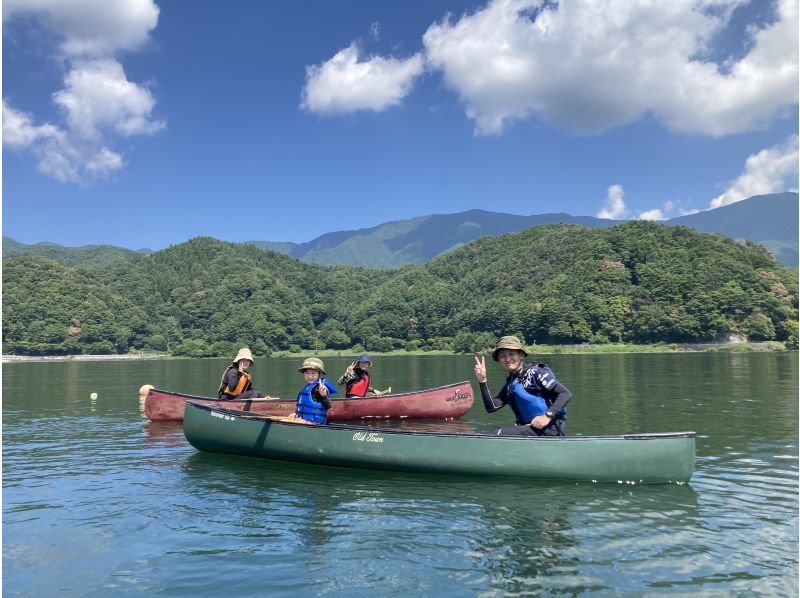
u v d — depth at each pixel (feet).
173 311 570.05
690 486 22.67
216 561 15.53
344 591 13.56
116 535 17.72
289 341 520.01
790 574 14.30
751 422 40.19
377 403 42.93
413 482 23.80
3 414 49.37
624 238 480.23
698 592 13.34
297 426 27.61
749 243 472.85
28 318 444.55
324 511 20.03
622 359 207.92
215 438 30.22
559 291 448.24
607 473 22.74
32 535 17.78
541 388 23.54
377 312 573.33
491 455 23.61
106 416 47.78
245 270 644.27
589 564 15.01
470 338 433.07
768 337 343.26
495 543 16.61
